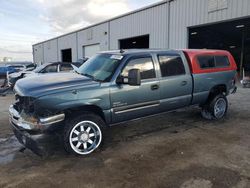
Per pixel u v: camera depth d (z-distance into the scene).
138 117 4.96
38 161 4.02
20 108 4.28
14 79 11.58
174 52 5.49
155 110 5.14
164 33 17.14
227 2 13.09
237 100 9.23
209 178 3.43
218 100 6.38
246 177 3.46
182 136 5.19
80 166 3.84
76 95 4.08
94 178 3.47
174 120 6.40
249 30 21.83
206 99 6.17
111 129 5.65
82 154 4.20
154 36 18.06
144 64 4.90
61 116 3.96
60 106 3.94
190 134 5.32
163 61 5.21
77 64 12.07
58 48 37.66
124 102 4.61
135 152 4.35
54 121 3.89
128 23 20.78
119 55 4.82
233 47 32.75
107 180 3.41
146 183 3.32
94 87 4.27
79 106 4.11
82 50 29.97
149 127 5.82
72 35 32.28
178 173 3.58
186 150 4.43
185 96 5.61
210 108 6.31
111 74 4.53
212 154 4.24
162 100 5.18
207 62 6.08
